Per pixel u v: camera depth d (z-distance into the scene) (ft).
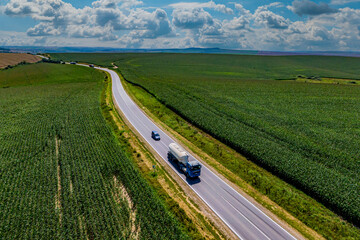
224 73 559.79
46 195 115.65
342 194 111.65
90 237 92.89
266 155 146.30
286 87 361.51
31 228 96.84
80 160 146.61
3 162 147.84
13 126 207.10
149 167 142.82
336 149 159.12
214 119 210.38
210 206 110.63
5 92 356.59
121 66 637.30
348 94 314.55
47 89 365.61
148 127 208.13
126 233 93.56
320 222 100.32
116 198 114.11
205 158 153.38
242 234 95.35
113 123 214.90
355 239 91.91
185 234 92.07
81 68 584.81
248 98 293.84
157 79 436.76
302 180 122.62
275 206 111.04
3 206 109.09
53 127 200.75
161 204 107.04
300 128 195.93
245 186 125.39
